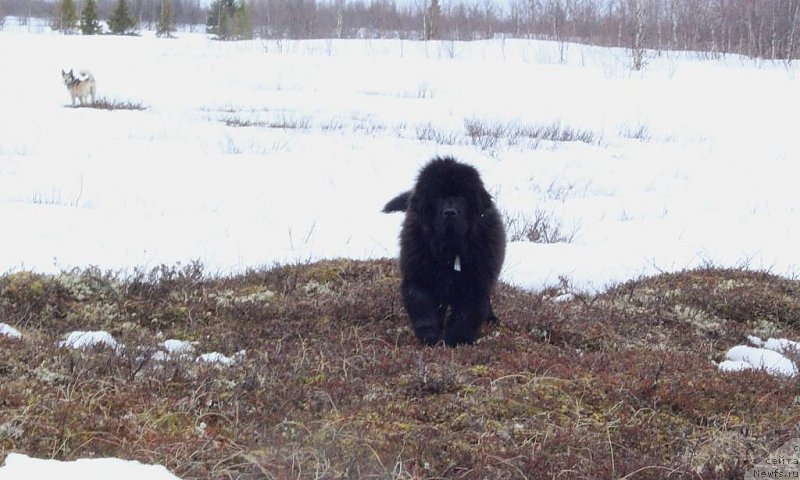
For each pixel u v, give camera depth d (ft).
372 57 134.92
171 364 20.61
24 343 21.61
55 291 27.12
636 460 16.65
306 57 134.41
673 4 153.38
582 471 15.99
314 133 76.48
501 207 50.80
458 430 17.92
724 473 16.05
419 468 15.76
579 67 126.93
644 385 20.44
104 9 271.08
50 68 120.26
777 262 39.58
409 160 64.64
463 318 24.93
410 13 211.82
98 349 21.50
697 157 72.69
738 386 21.21
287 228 41.93
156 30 236.43
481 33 178.09
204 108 92.94
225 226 41.52
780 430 18.38
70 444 15.64
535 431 17.61
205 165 58.29
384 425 17.63
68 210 42.27
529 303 28.96
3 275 28.45
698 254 40.14
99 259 33.76
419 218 24.79
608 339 26.00
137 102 95.66
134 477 12.94
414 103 99.86
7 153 59.06
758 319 30.22
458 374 20.59
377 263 32.89
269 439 16.60
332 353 22.76
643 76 119.34
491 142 73.26
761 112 96.84
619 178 62.64
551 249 38.22
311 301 28.12
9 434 15.67
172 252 35.91
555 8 169.17
